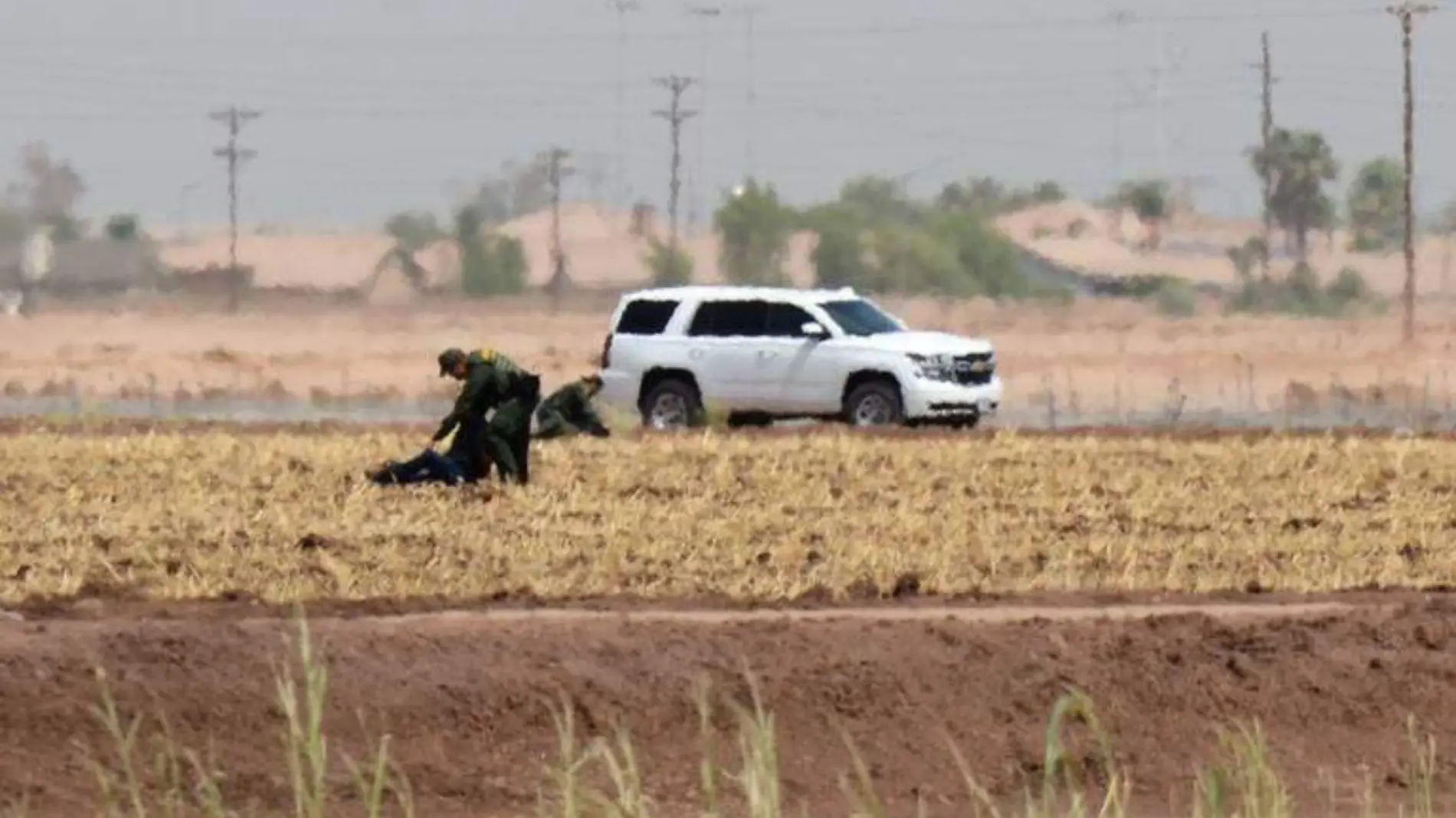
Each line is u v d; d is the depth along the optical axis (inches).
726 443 4840.1
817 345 5920.3
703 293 6023.6
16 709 2450.8
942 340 5940.0
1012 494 4163.4
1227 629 2748.5
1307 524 3838.6
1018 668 2620.6
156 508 3804.1
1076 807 1857.8
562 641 2650.1
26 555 3351.4
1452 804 2406.5
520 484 4089.6
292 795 2340.1
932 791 2438.5
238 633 2628.0
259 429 5472.4
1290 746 2536.9
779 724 2524.6
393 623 2842.0
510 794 2381.9
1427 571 3417.8
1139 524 3821.4
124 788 2267.5
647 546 3459.6
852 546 3503.9
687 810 2331.4
